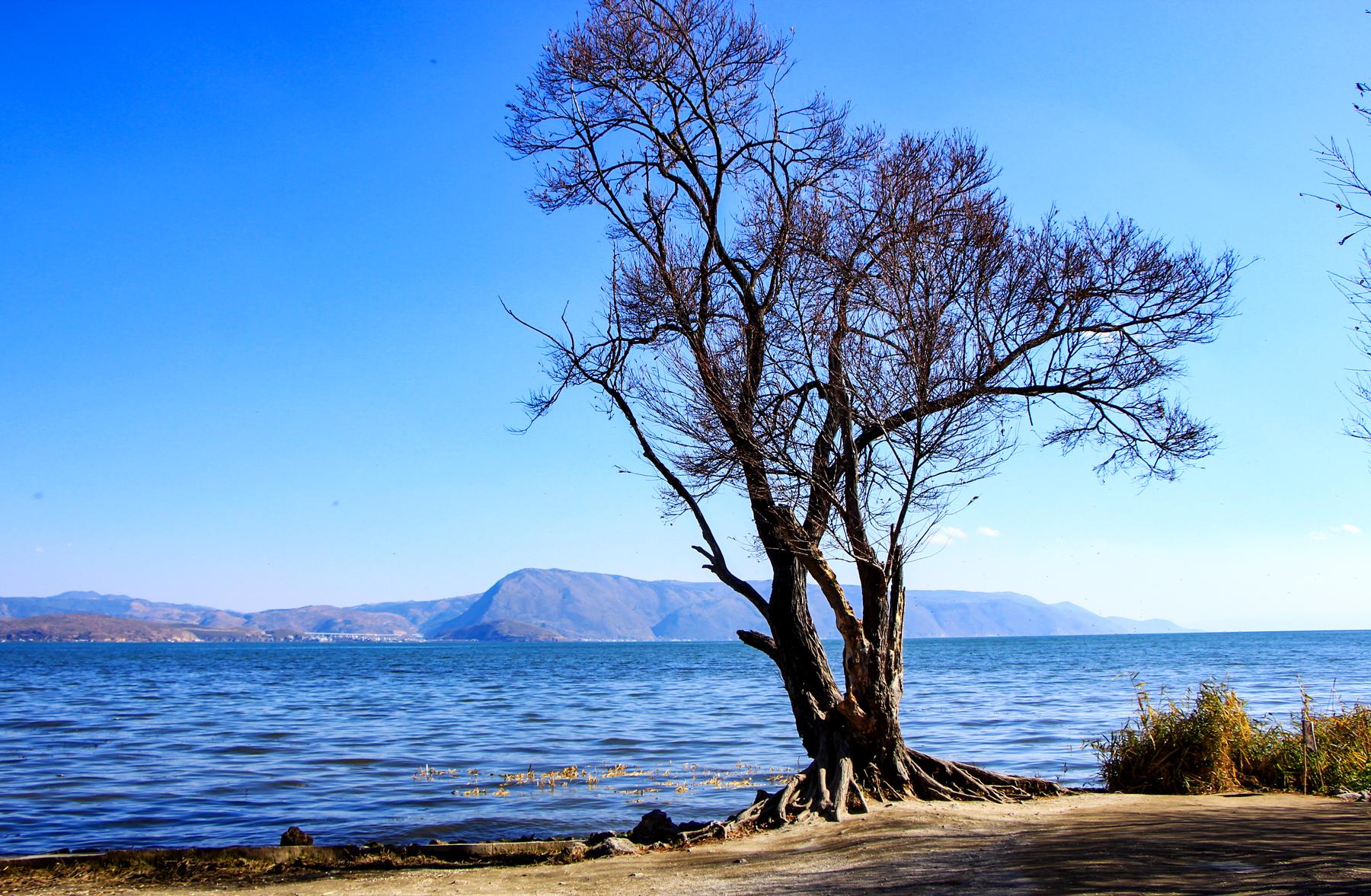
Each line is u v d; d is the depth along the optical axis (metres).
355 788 20.55
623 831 15.71
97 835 15.95
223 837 15.76
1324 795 14.52
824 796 12.93
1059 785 16.73
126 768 23.66
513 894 8.86
